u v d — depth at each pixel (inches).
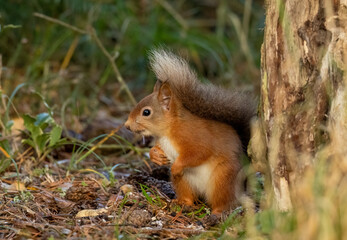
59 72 646.5
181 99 363.6
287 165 287.4
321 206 231.3
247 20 729.0
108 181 399.9
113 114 615.5
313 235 234.1
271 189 309.3
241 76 697.0
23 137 473.1
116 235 283.4
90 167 450.0
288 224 261.4
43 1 703.7
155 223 325.7
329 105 278.2
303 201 257.0
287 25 291.4
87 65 725.3
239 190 350.9
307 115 284.2
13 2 697.0
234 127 367.2
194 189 365.7
